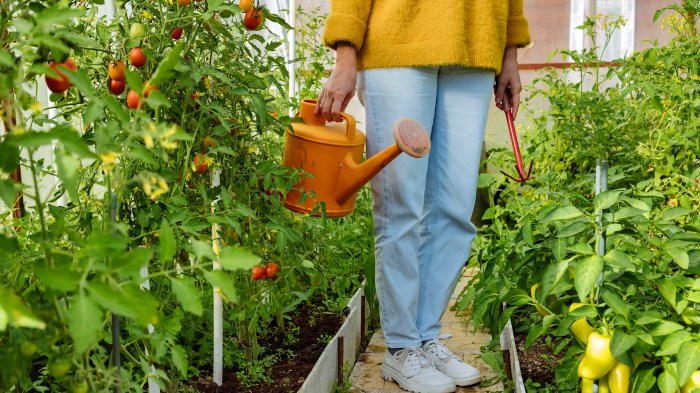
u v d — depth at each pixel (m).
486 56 2.44
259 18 2.06
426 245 2.70
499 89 2.70
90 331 0.92
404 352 2.67
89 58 1.93
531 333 1.99
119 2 1.88
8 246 1.05
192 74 1.84
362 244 3.71
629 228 1.95
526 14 5.19
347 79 2.41
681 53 3.53
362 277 3.73
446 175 2.59
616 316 1.69
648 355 1.77
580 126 3.76
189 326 2.28
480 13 2.43
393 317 2.64
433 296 2.71
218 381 2.28
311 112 2.47
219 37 2.23
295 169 2.41
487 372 2.82
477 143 2.56
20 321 0.85
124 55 1.77
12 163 0.96
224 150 1.99
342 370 2.68
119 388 1.25
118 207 1.90
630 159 3.45
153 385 1.83
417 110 2.46
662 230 1.93
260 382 2.34
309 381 2.27
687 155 3.12
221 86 2.13
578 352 1.92
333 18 2.39
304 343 2.75
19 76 1.05
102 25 1.82
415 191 2.51
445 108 2.56
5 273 1.20
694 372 1.62
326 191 2.43
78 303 0.93
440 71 2.54
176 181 2.01
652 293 2.02
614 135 3.63
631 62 3.63
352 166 2.39
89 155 0.96
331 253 3.21
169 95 1.94
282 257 2.39
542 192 2.98
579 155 3.70
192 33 1.97
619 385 1.70
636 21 5.09
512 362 2.57
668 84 3.28
